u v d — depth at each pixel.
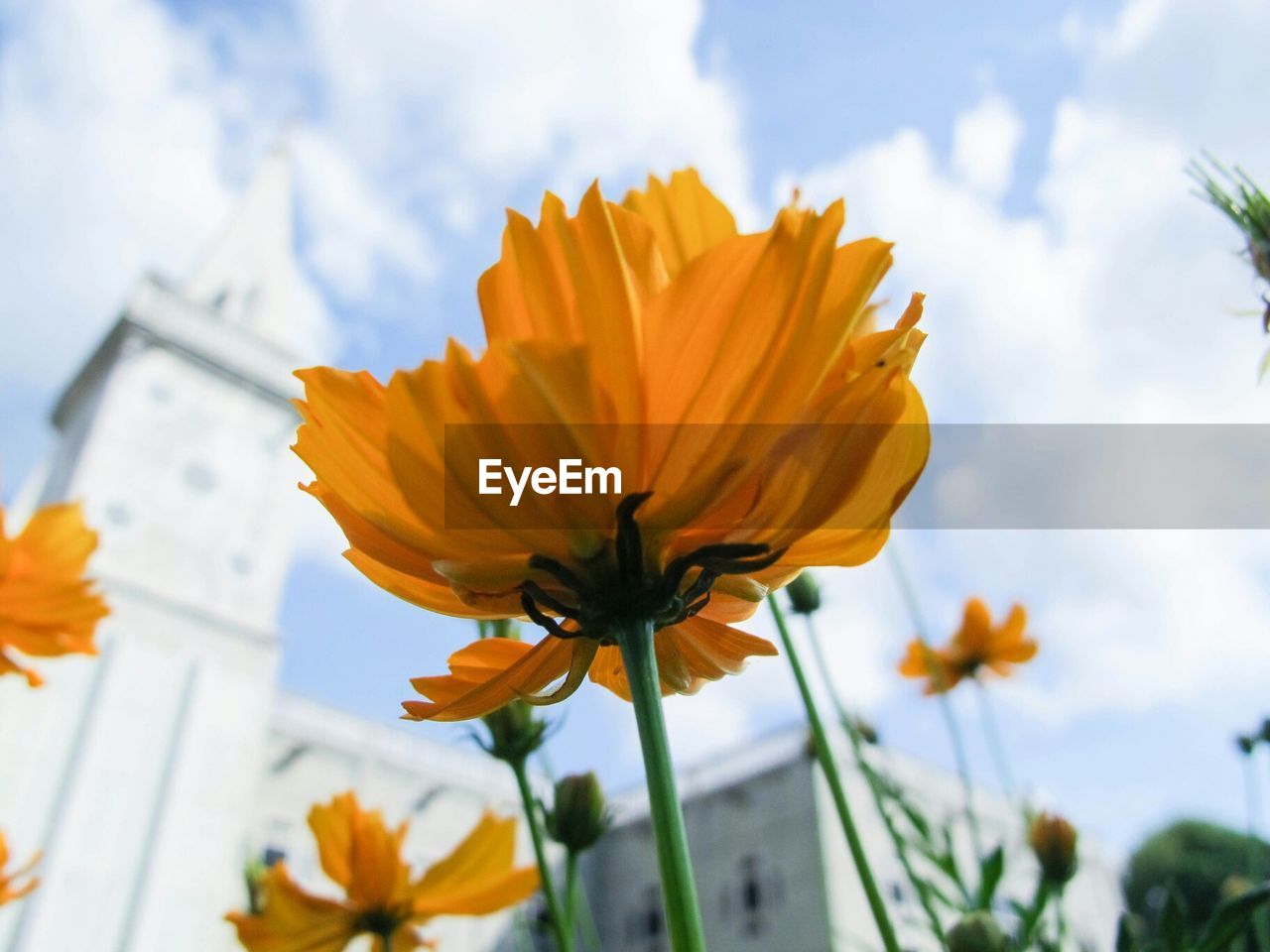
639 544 0.08
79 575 0.21
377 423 0.08
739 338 0.07
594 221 0.08
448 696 0.10
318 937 0.20
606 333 0.07
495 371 0.07
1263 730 0.21
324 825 0.20
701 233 0.10
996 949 0.15
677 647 0.10
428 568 0.08
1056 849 0.19
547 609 0.08
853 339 0.08
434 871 0.20
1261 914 0.17
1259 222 0.15
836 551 0.09
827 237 0.08
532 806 0.17
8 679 2.16
